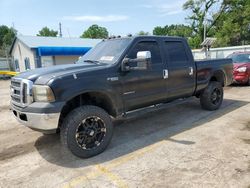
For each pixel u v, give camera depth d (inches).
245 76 433.4
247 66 437.1
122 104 178.1
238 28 1678.2
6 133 222.7
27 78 152.9
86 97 172.6
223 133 196.5
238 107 280.2
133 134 204.5
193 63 235.1
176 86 218.1
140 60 163.9
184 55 228.5
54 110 142.6
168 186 125.4
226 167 141.2
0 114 300.4
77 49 1023.0
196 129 209.0
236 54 487.8
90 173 142.8
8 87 645.3
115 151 171.2
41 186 132.3
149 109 198.8
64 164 155.8
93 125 162.1
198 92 251.6
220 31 1732.3
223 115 248.4
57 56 1011.3
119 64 174.6
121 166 149.0
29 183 135.9
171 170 141.1
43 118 142.3
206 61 252.8
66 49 991.6
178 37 226.5
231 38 1748.3
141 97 189.5
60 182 135.0
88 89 156.3
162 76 203.5
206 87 256.7
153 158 157.5
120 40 195.2
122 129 218.7
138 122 237.0
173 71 213.2
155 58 201.0
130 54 182.9
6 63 1389.0
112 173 141.3
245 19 1668.3
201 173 136.0
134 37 189.8
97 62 184.9
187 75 227.9
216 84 263.7
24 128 235.6
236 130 202.5
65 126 151.6
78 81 152.3
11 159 167.0
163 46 209.2
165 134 200.7
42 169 150.9
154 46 202.2
